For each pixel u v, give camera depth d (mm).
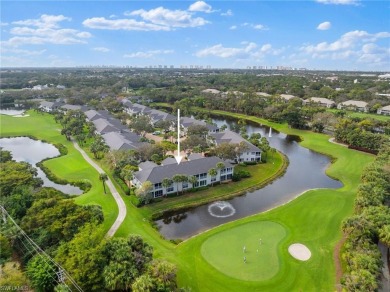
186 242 56812
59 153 112500
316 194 76250
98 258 42031
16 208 58469
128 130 134250
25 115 178125
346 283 40562
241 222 63719
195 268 49312
